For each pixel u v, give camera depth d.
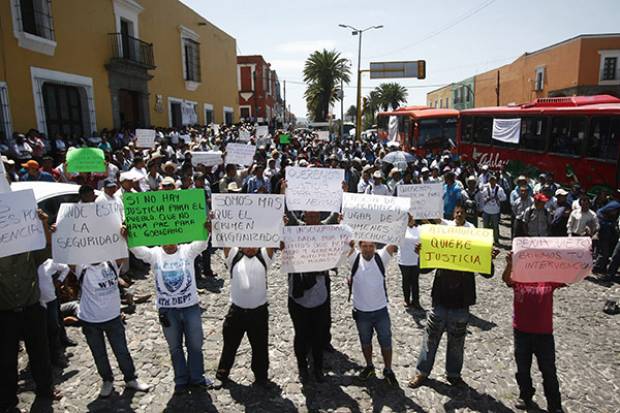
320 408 4.51
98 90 18.44
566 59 31.95
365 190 10.93
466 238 4.57
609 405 4.65
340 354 5.60
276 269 8.90
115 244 4.46
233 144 12.16
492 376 5.14
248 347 5.76
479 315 6.82
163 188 7.08
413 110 23.41
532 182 13.73
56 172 9.98
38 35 14.99
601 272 9.11
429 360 4.83
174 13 26.50
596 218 9.05
